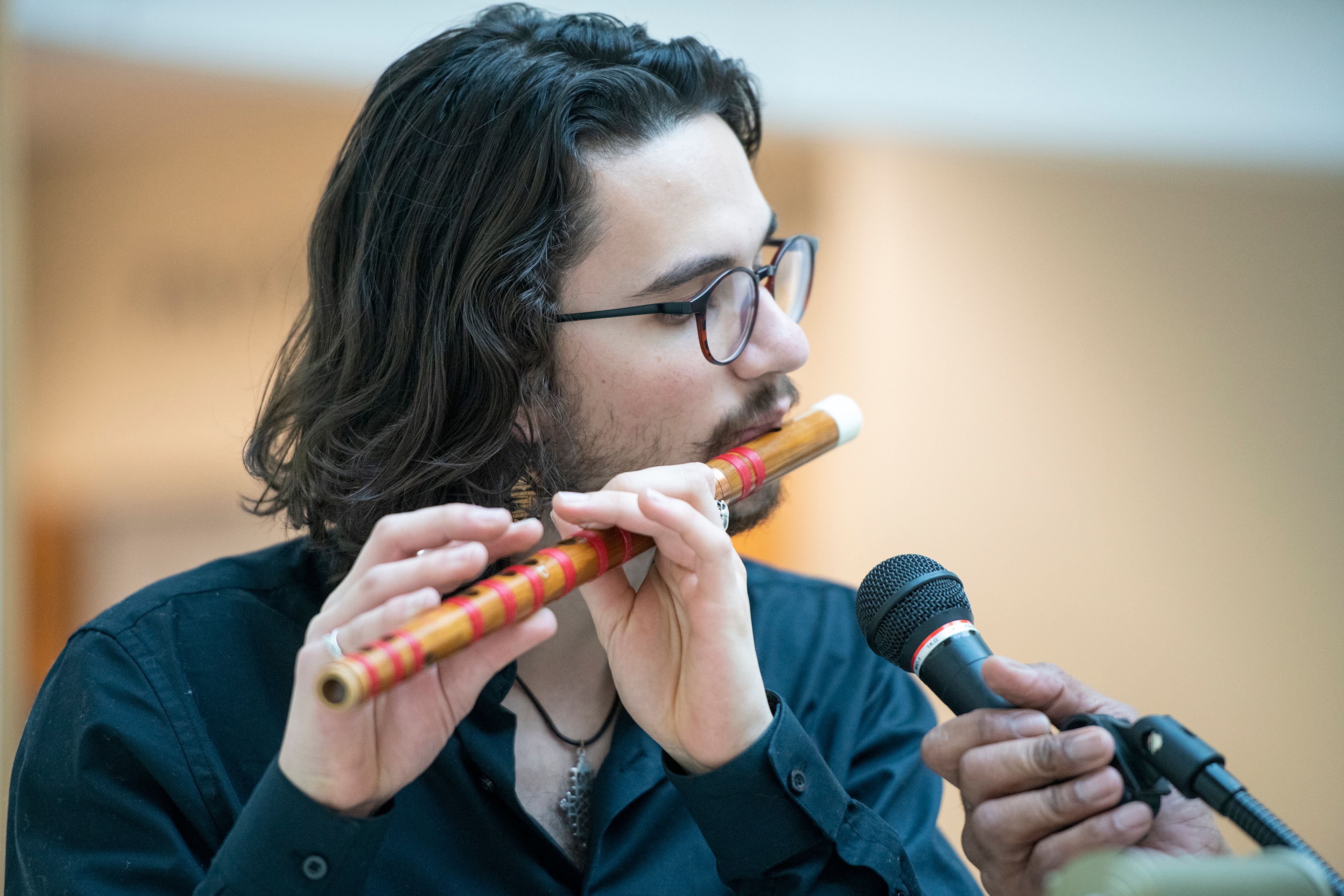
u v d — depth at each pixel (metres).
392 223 2.57
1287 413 8.20
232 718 2.35
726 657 1.97
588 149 2.43
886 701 2.92
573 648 2.53
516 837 2.34
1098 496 7.95
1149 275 7.95
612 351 2.42
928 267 7.49
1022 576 7.80
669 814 2.45
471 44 2.61
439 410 2.48
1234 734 8.16
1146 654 8.03
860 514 7.48
